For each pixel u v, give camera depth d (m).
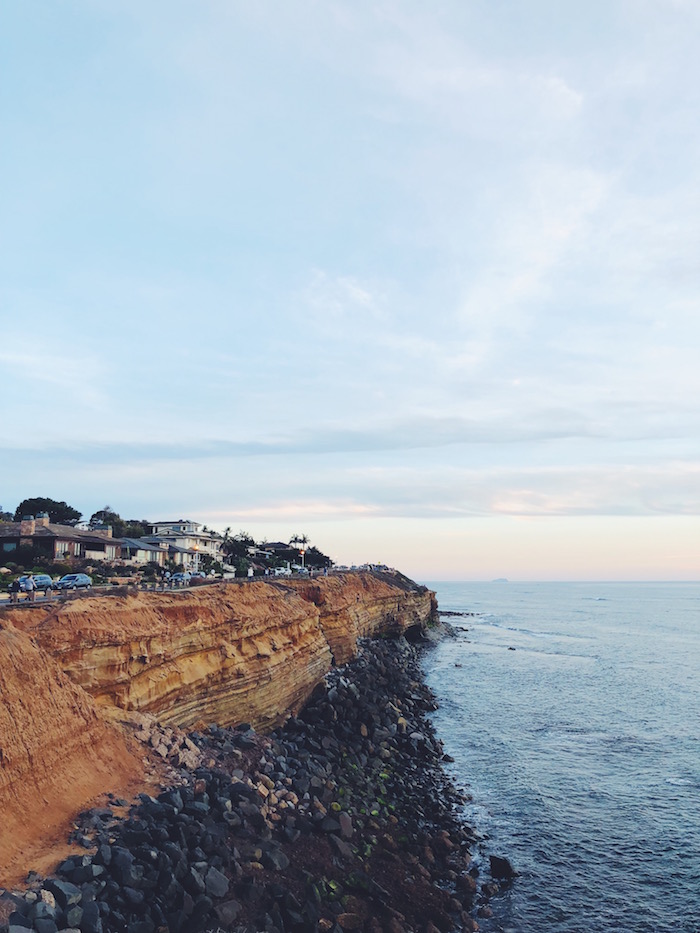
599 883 26.88
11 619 25.22
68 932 14.32
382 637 90.94
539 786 37.44
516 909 24.81
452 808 34.00
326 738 37.47
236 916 17.92
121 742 24.50
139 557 87.31
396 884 24.08
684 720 53.09
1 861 16.06
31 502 112.56
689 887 26.67
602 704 58.97
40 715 20.34
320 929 19.47
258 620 39.66
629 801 35.38
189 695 31.19
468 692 64.19
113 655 26.95
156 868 17.78
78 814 19.41
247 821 23.09
